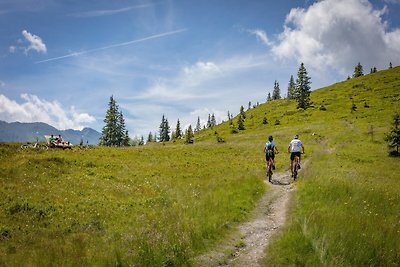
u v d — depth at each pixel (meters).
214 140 107.50
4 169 24.61
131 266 9.25
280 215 14.86
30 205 17.56
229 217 13.84
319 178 19.56
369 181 22.53
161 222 13.20
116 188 22.31
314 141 64.44
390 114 85.12
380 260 9.41
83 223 15.83
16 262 10.52
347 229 10.73
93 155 36.94
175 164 34.66
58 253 10.95
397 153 43.72
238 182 20.33
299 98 127.50
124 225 15.21
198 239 11.15
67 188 21.69
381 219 12.68
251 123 126.50
